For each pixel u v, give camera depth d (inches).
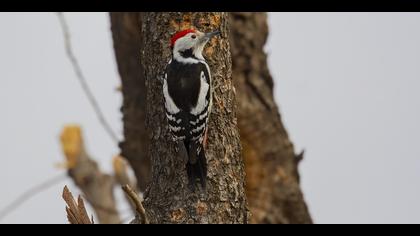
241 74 689.6
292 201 704.4
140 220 408.8
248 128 691.4
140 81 694.5
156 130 441.7
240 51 687.1
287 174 705.0
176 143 425.7
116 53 700.0
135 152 709.9
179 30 449.4
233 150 433.7
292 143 712.4
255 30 689.6
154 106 445.1
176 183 421.4
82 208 424.8
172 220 413.1
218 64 448.8
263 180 699.4
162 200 421.7
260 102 693.3
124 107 707.4
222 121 435.8
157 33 450.0
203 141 423.5
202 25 451.5
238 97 688.4
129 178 821.9
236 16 686.5
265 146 696.4
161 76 444.8
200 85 431.5
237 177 428.8
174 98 431.8
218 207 415.2
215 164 425.1
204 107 428.1
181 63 442.9
